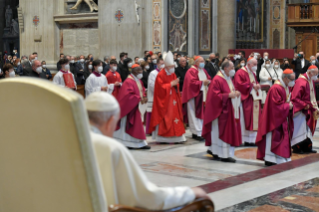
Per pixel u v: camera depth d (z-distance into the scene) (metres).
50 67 19.89
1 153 1.98
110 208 1.90
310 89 8.34
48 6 20.02
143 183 2.03
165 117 9.27
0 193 2.08
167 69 9.23
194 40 17.48
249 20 21.53
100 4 18.30
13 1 26.56
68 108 1.66
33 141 1.82
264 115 7.11
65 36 20.02
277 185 5.16
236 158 7.96
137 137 8.62
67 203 1.81
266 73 12.95
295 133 8.20
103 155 1.97
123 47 17.88
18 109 1.84
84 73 13.18
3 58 22.34
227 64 7.54
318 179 5.45
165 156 8.11
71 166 1.74
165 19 17.20
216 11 17.83
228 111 7.52
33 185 1.89
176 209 2.12
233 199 4.60
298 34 20.23
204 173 6.79
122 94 8.57
